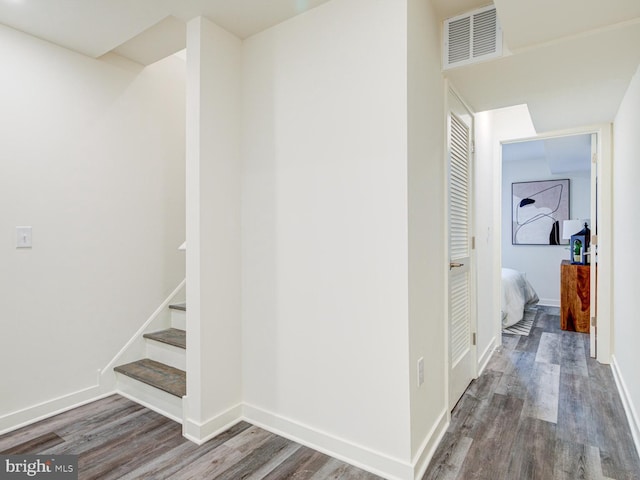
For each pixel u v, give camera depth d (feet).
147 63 8.82
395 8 5.39
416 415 5.53
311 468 5.68
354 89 5.76
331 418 6.07
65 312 7.56
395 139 5.39
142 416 7.28
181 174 9.73
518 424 6.92
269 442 6.39
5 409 6.75
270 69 6.75
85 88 7.85
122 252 8.50
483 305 10.03
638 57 6.07
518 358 10.73
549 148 13.46
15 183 6.88
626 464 5.73
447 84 6.82
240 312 7.19
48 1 5.98
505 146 16.34
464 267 8.27
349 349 5.87
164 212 9.34
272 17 6.43
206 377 6.52
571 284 13.83
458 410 7.48
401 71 5.33
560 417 7.18
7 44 6.77
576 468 5.63
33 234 7.11
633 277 7.00
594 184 10.60
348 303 5.87
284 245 6.60
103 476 5.49
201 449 6.17
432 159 6.30
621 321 8.52
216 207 6.70
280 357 6.68
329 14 6.02
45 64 7.25
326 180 6.07
